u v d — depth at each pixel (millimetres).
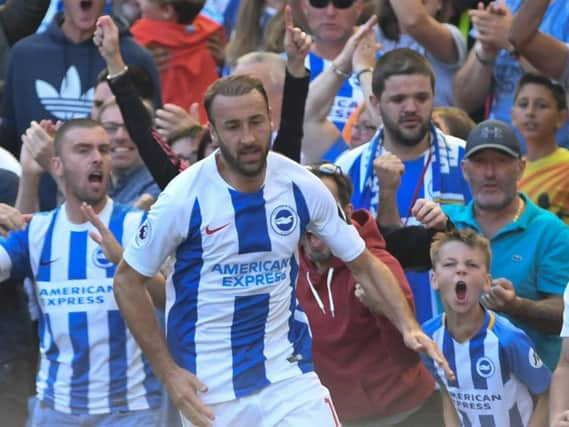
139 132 21828
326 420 18578
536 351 21172
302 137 22250
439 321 20328
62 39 25578
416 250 20953
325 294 20547
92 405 20719
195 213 17844
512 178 21297
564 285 21172
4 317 21719
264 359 18359
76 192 20641
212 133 17734
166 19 27844
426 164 22188
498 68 26250
